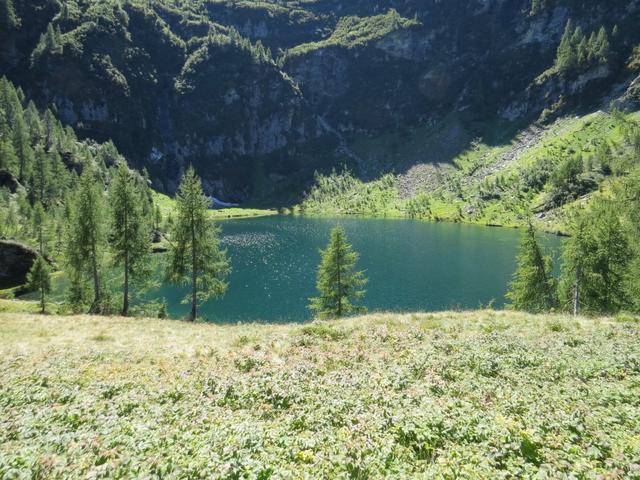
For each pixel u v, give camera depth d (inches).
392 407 407.5
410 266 4015.8
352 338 749.9
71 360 679.7
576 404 392.2
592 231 1758.1
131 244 1594.5
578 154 7362.2
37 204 3543.3
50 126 7175.2
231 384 509.0
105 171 7165.4
